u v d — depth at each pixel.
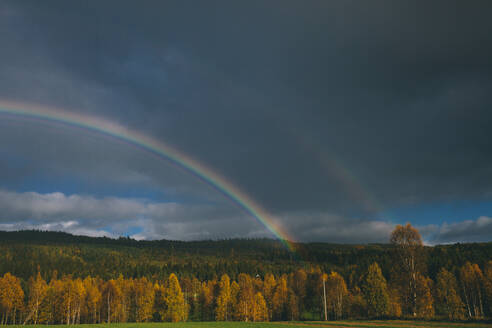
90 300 111.25
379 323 46.72
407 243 56.31
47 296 102.94
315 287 108.88
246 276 143.88
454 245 171.12
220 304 105.94
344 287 102.69
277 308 107.50
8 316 107.75
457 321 45.31
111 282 115.00
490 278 77.31
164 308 102.69
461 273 86.69
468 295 91.06
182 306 102.44
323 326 44.59
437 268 120.31
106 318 116.31
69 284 103.38
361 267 162.00
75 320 112.12
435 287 80.56
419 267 55.59
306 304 113.69
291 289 111.81
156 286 116.88
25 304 111.06
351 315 94.81
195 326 51.66
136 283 125.88
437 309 87.19
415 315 54.22
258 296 104.00
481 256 136.88
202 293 124.00
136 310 115.81
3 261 191.50
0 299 100.31
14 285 104.56
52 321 102.38
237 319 102.88
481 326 38.06
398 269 56.59
